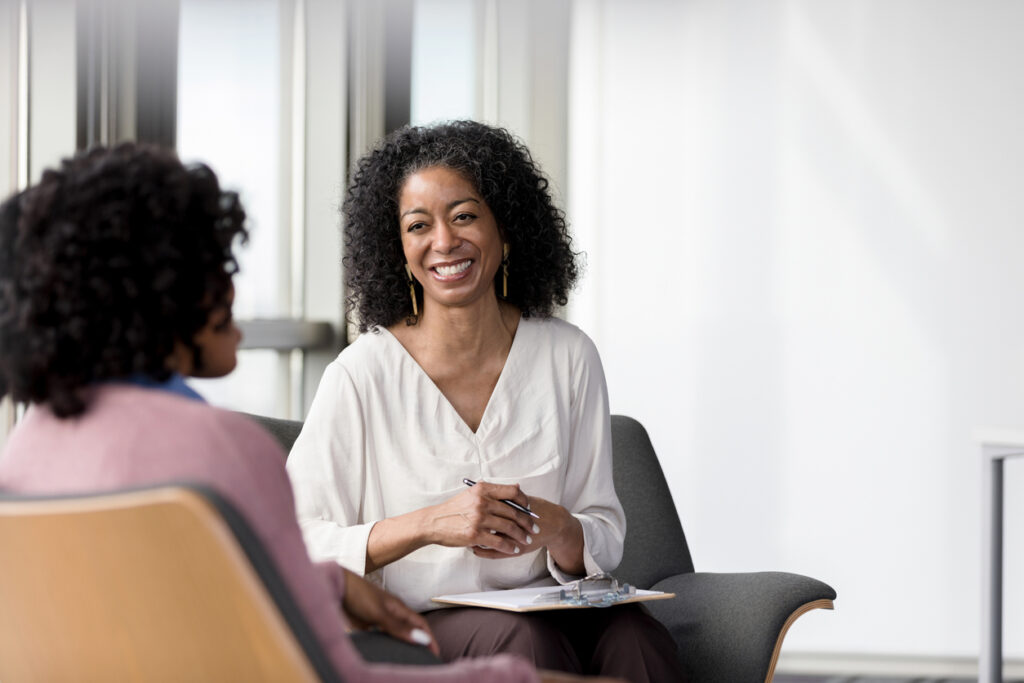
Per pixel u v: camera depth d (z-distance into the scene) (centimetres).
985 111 467
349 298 259
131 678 130
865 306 473
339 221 439
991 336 466
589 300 485
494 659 145
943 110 469
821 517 475
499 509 222
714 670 249
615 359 484
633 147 486
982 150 467
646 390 483
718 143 480
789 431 476
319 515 237
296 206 440
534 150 489
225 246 141
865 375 473
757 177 478
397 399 245
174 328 137
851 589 474
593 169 486
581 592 222
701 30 482
